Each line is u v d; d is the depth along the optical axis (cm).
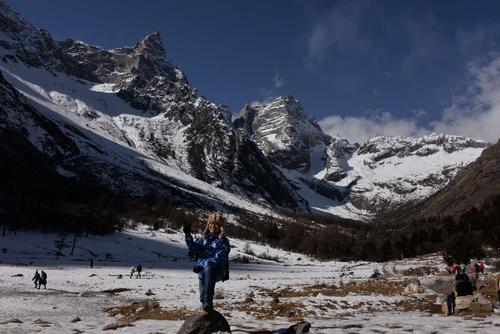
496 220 15225
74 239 13450
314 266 16650
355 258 19838
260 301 3097
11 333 1311
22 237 13425
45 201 17938
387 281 5525
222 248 1030
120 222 18350
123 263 11719
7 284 4978
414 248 16462
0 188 18250
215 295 3547
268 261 17688
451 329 1266
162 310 2589
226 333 1015
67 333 1303
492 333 1173
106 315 2580
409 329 1273
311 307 2581
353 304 2831
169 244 16775
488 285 3622
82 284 5512
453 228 16588
